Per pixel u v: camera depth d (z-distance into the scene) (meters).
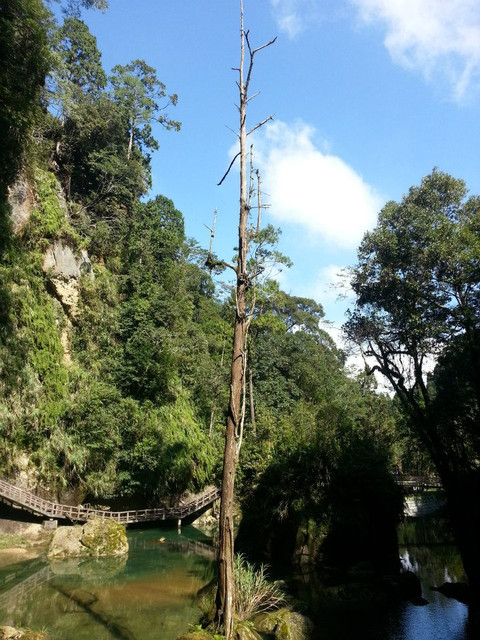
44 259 30.56
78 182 41.91
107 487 27.95
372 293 17.77
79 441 27.50
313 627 11.41
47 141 36.34
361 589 14.33
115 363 33.44
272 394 44.41
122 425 29.89
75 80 43.06
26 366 25.94
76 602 13.52
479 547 14.94
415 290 16.16
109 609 12.85
